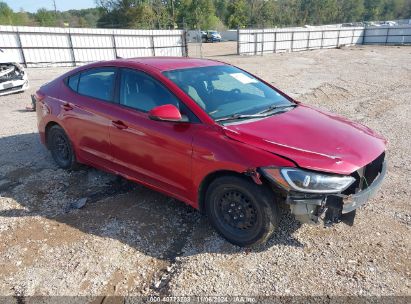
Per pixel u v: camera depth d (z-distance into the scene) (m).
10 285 2.91
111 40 22.59
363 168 3.17
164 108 3.33
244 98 3.90
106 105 4.15
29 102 10.05
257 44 29.25
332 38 36.41
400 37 38.34
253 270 3.02
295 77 15.09
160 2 66.62
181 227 3.67
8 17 62.16
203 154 3.23
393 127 7.38
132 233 3.57
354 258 3.14
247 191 3.08
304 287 2.82
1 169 5.16
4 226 3.72
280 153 2.97
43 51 19.92
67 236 3.54
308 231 3.53
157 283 2.92
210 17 76.44
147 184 3.91
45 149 5.98
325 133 3.33
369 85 13.13
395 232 3.51
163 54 25.73
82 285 2.90
